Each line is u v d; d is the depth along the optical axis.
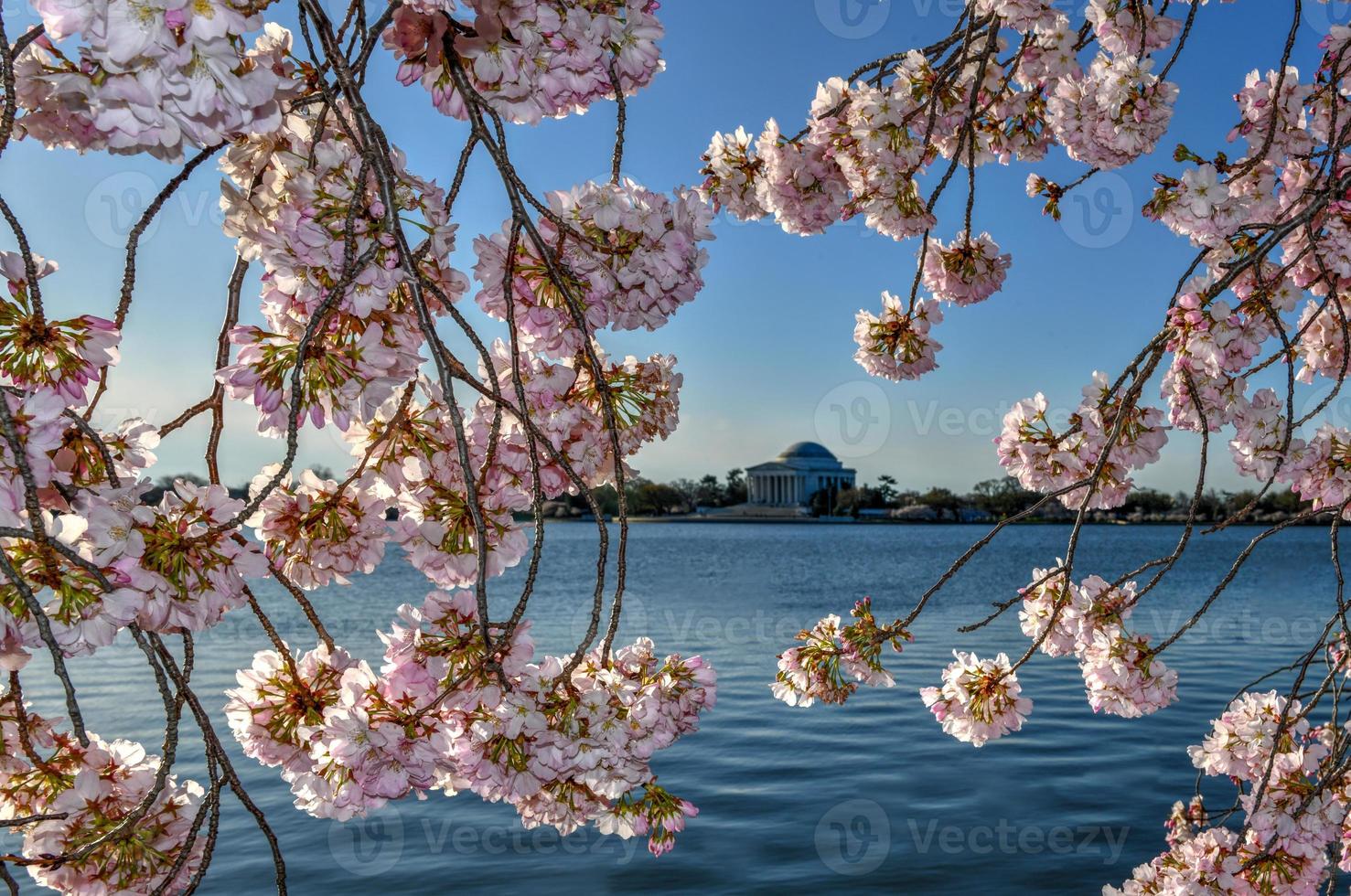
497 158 1.33
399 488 1.60
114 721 13.80
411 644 1.44
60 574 1.18
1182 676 18.47
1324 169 2.79
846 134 2.89
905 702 16.39
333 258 1.21
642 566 60.97
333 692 1.56
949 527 133.38
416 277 1.20
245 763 12.00
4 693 1.63
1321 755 3.23
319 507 1.56
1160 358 2.52
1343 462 2.72
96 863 1.50
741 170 3.13
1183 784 11.73
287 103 1.27
